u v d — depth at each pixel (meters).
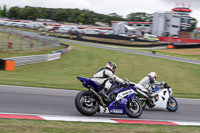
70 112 11.29
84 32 133.25
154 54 74.06
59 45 77.50
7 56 41.69
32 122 8.69
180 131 9.34
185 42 116.69
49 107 11.95
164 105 13.91
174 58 64.56
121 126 9.24
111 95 10.95
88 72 33.69
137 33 136.12
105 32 136.00
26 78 23.77
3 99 12.77
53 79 24.88
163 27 127.44
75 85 22.23
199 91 24.45
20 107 11.36
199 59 66.56
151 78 14.22
